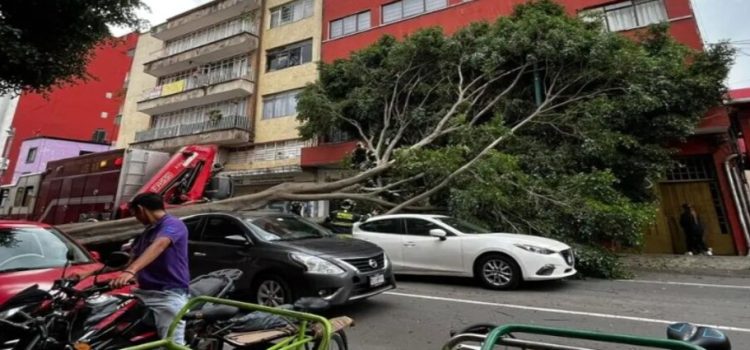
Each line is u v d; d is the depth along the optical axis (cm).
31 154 3023
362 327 502
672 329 222
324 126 1588
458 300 635
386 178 1212
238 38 2339
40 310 282
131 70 3056
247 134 2206
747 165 1502
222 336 323
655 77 1110
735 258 1113
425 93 1399
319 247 543
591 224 865
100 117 3519
